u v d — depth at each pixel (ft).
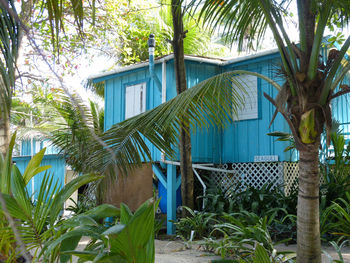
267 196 29.96
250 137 35.83
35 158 14.71
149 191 35.42
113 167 16.98
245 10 17.06
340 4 13.75
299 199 14.02
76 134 34.81
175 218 33.68
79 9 11.71
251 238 19.72
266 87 34.96
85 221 11.09
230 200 30.22
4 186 12.19
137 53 54.60
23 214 11.64
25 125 58.03
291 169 34.40
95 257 9.27
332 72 13.41
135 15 44.70
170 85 36.06
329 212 23.79
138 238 8.94
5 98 8.98
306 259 13.62
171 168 34.17
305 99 13.43
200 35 56.29
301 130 13.65
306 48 13.71
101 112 57.06
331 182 30.83
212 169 34.96
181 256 22.09
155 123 16.83
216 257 21.24
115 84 42.34
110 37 38.06
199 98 17.11
